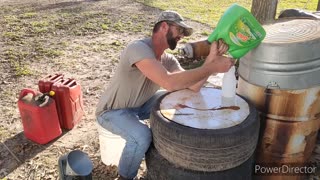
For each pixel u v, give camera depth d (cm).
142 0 988
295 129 241
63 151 335
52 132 346
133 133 256
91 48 616
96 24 758
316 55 221
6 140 352
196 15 832
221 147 211
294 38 225
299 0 969
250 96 249
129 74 262
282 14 327
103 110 282
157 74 241
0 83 480
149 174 257
